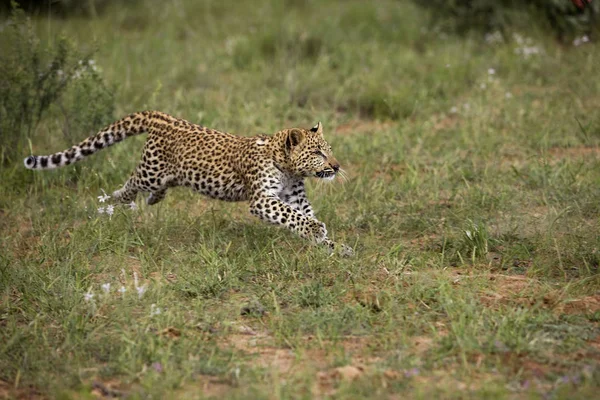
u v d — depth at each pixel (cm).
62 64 1531
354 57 2152
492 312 912
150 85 1923
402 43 2327
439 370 794
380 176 1439
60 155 1263
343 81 1995
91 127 1505
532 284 1002
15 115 1499
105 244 1136
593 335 860
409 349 839
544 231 1155
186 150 1202
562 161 1439
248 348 855
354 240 1159
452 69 1992
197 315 925
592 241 1112
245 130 1648
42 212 1299
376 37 2345
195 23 2622
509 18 2270
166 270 1066
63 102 1667
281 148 1139
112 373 805
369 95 1848
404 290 984
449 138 1645
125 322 903
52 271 1044
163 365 802
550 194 1309
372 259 1082
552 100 1802
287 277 1028
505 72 2028
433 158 1531
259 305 942
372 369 785
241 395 738
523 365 799
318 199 1298
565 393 729
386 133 1645
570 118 1686
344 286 995
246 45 2250
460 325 852
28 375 805
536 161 1459
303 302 956
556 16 2181
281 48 2231
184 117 1694
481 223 1145
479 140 1596
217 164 1184
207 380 787
